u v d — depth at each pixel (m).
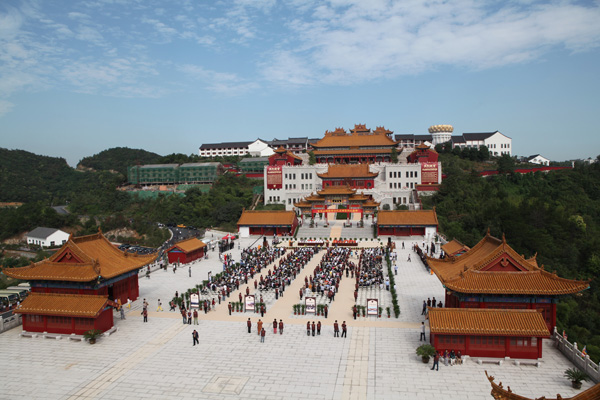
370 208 135.88
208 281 79.00
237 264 93.81
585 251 123.62
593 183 176.12
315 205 138.38
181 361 47.16
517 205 148.12
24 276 58.88
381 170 181.38
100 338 53.97
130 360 47.56
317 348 50.25
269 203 180.75
